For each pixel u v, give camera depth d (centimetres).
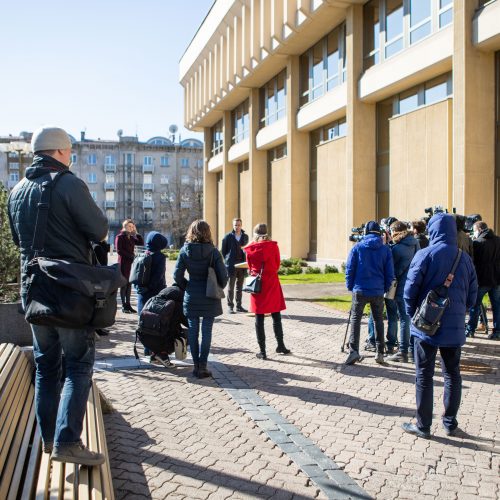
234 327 1072
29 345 826
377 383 661
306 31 2577
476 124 1600
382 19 2147
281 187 3269
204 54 4238
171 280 2228
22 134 8888
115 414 535
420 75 1898
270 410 551
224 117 4231
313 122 2719
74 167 8681
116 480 389
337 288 1762
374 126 2292
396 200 2078
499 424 517
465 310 479
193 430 494
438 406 570
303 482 391
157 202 8869
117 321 1125
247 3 3186
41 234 312
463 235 892
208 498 365
